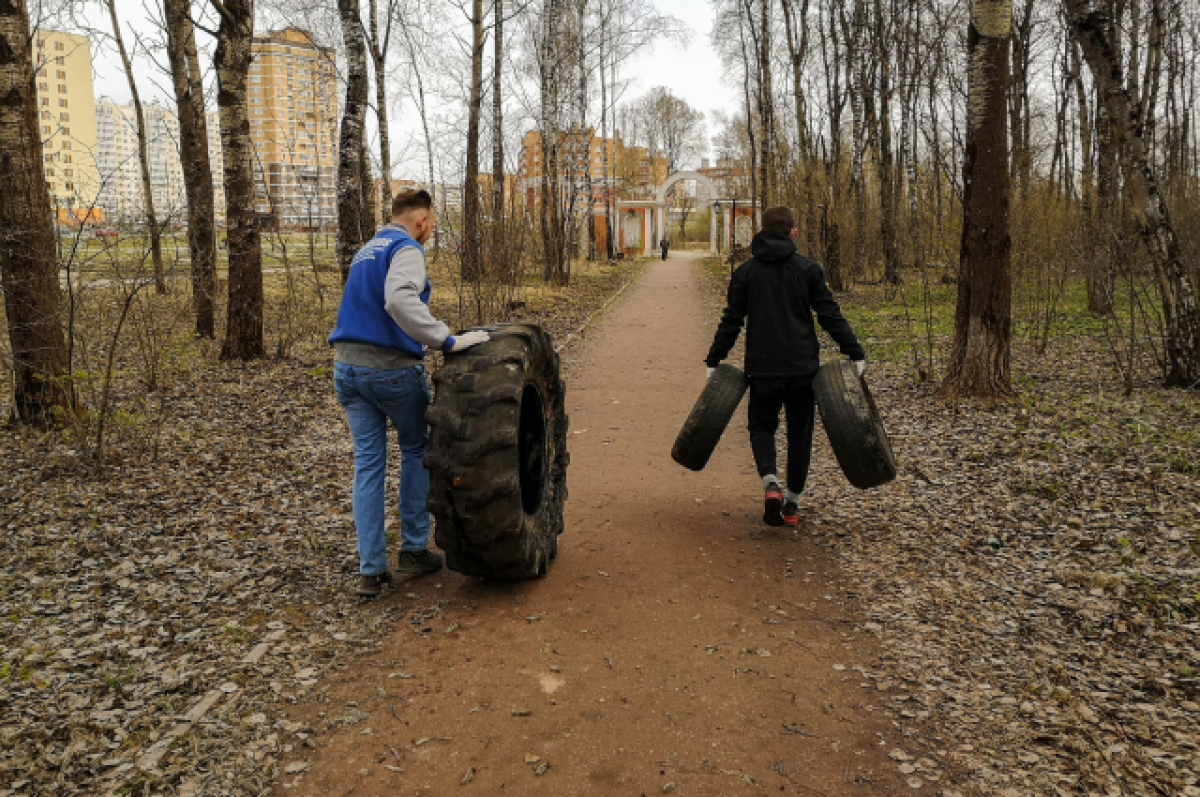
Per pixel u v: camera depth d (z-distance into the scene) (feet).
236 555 15.35
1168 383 29.68
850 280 87.71
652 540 16.29
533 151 114.52
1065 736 9.52
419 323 12.20
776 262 15.88
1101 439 22.41
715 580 14.29
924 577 14.30
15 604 13.14
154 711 10.04
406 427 13.56
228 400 29.12
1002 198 27.61
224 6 34.63
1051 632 12.17
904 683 10.84
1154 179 28.78
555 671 11.19
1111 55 28.02
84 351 24.88
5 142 22.06
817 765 9.15
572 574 14.58
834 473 21.04
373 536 13.43
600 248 165.07
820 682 10.91
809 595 13.70
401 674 11.09
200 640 11.94
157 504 18.11
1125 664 11.16
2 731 9.52
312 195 58.54
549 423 15.14
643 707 10.33
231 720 9.86
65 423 23.06
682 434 16.55
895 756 9.27
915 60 69.41
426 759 9.29
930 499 18.51
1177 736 9.43
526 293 68.33
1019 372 34.06
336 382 13.28
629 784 8.87
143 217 26.63
